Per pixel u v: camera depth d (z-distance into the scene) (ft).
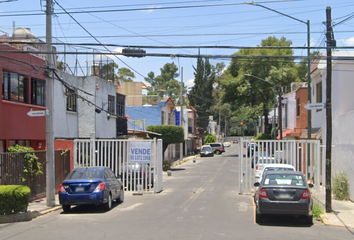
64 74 80.48
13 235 33.73
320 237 32.60
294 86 173.58
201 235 32.83
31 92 67.00
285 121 151.43
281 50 182.09
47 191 50.37
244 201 55.26
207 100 249.55
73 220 41.47
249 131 384.68
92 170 48.83
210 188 73.67
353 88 64.59
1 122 58.18
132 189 68.90
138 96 164.45
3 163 48.70
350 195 54.65
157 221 40.04
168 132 132.57
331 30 45.39
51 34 49.67
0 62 57.77
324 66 81.71
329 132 45.16
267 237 32.12
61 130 78.64
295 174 40.45
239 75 185.16
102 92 92.17
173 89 284.61
